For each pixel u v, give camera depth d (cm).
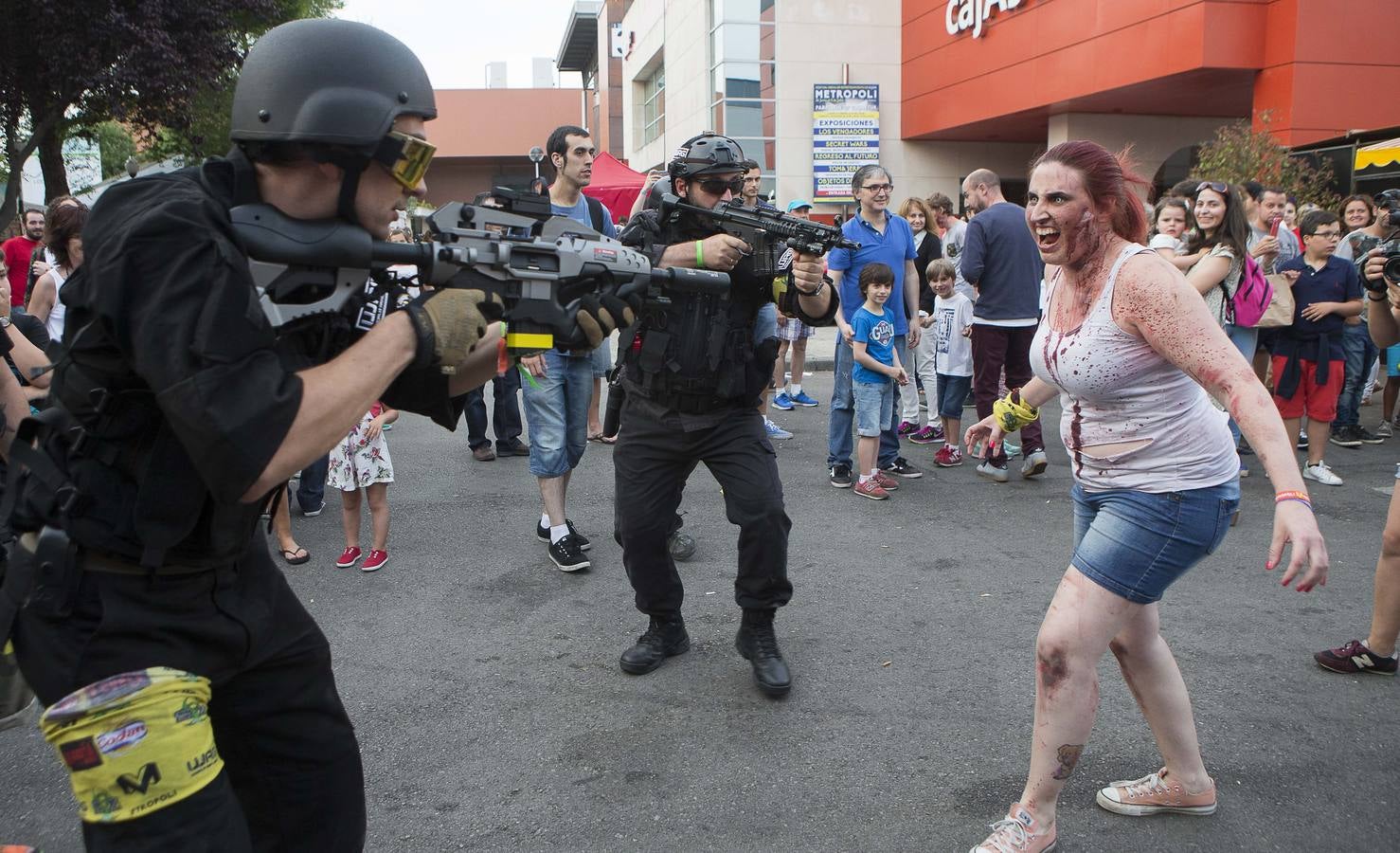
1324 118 1586
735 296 332
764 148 2367
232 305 137
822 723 320
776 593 339
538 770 295
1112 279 228
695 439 335
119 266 138
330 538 533
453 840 260
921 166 2416
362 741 312
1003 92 2042
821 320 344
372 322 180
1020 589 441
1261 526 528
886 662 365
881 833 260
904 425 805
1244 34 1606
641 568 353
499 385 725
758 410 350
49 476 148
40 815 272
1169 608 411
